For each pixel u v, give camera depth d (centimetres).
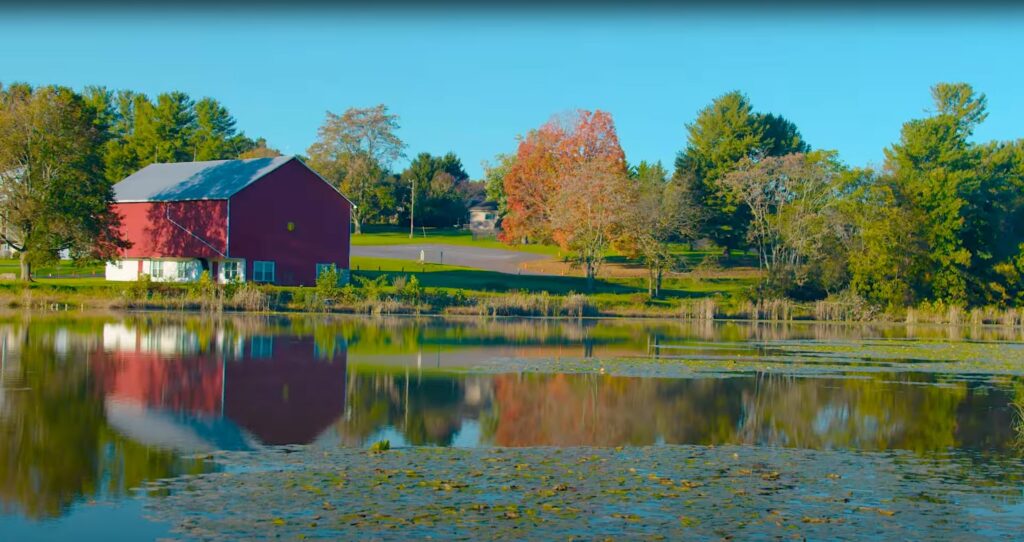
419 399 2491
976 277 8381
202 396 2434
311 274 7931
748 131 10950
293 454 1789
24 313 5362
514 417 2258
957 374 3366
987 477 1722
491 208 15750
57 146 6538
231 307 6191
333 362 3259
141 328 4447
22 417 2084
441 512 1394
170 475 1605
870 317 7544
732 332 5572
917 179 9494
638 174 11994
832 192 8738
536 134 11088
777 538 1315
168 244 7669
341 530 1304
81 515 1373
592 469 1700
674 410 2411
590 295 7794
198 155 13138
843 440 2067
